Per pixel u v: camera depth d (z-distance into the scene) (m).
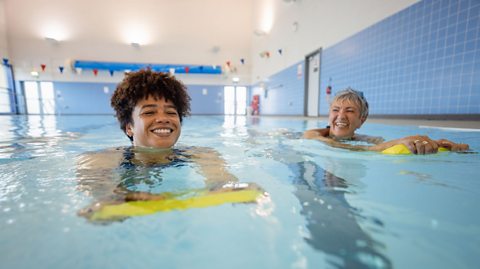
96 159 1.17
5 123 4.38
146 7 10.34
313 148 1.57
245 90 11.48
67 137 2.30
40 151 1.50
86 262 0.41
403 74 3.41
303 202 0.66
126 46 10.37
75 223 0.54
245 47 11.09
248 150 1.51
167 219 0.56
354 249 0.45
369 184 0.82
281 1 7.62
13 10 9.48
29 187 0.78
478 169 1.02
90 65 9.88
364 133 2.21
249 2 10.87
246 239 0.48
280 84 7.96
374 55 3.91
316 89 5.89
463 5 2.67
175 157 1.22
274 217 0.57
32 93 9.98
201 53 10.85
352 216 0.58
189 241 0.47
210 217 0.57
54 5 9.72
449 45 2.82
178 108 1.37
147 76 1.25
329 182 0.85
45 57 9.86
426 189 0.77
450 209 0.62
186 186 0.79
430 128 2.48
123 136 2.38
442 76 2.91
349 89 1.85
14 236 0.49
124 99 1.29
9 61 9.56
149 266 0.40
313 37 5.80
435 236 0.49
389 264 0.40
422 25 3.12
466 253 0.43
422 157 1.25
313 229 0.52
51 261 0.41
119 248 0.45
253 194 0.72
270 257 0.42
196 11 10.64
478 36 2.55
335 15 4.90
